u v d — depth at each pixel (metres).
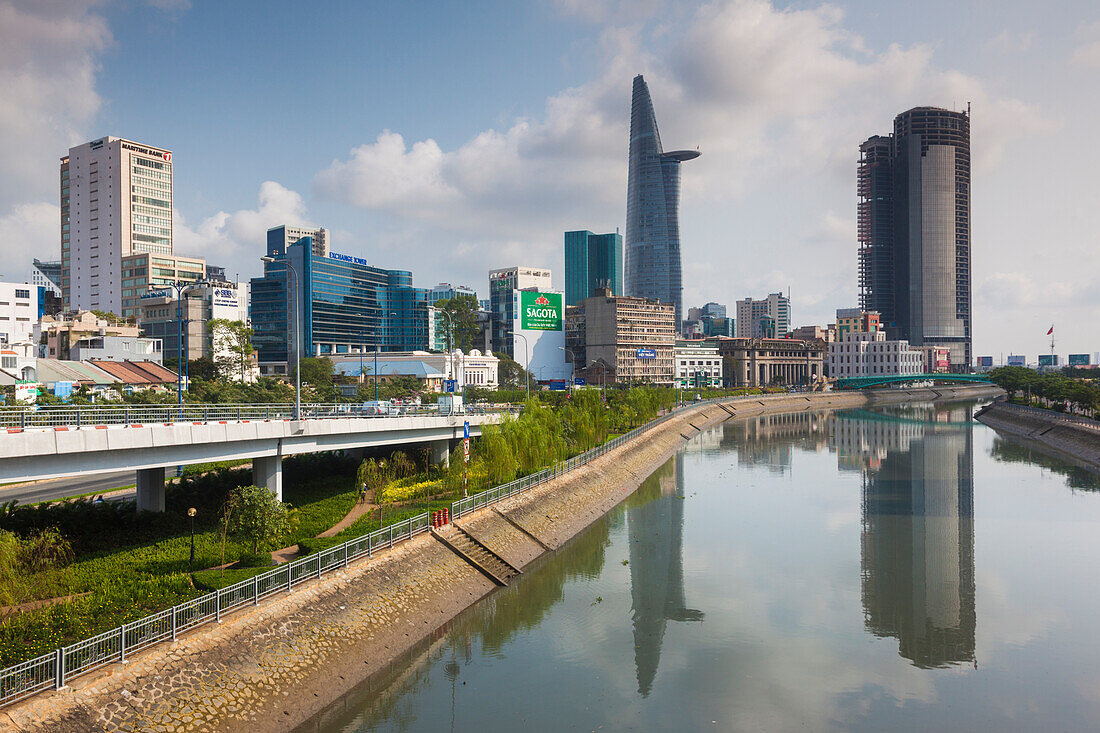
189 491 67.06
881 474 122.06
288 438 65.12
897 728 40.81
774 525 86.25
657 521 88.00
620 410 147.38
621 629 54.12
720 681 45.94
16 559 40.94
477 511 69.31
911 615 58.16
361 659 43.22
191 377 174.50
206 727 32.81
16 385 108.81
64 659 30.33
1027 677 47.66
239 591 40.25
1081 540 80.06
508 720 39.94
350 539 54.19
